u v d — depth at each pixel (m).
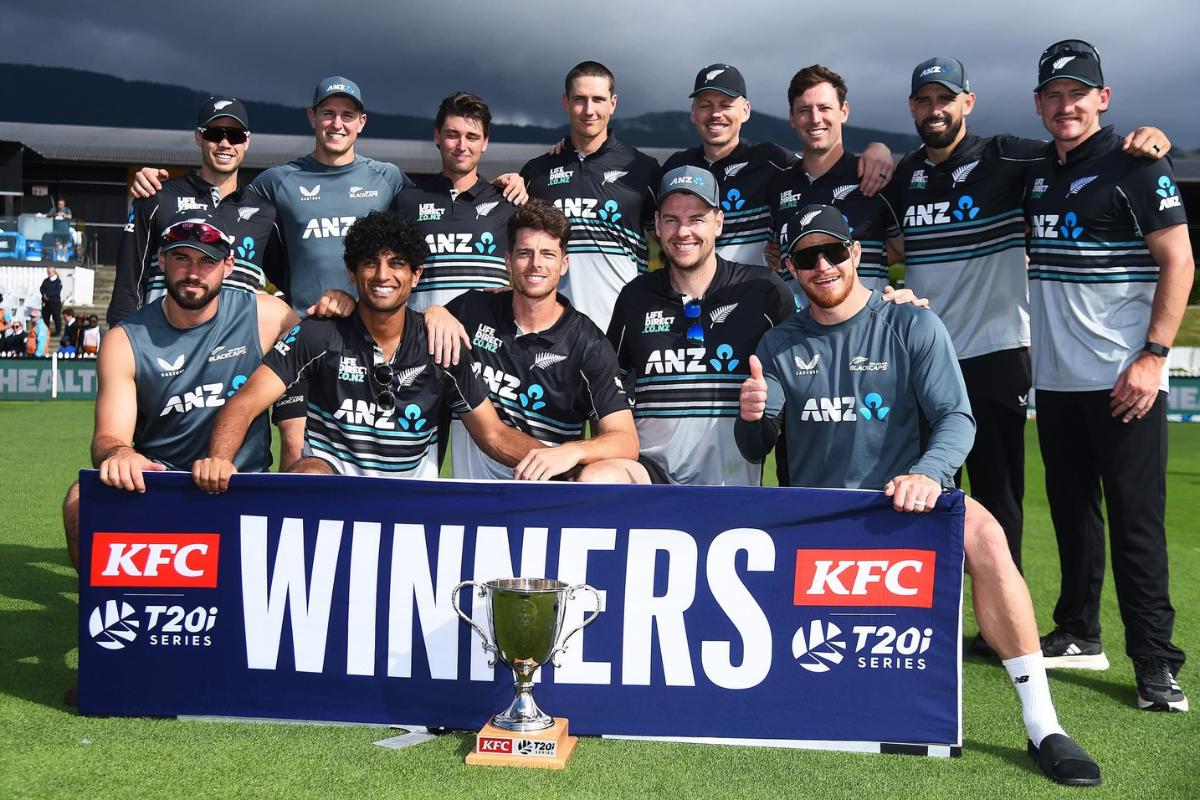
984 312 4.25
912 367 3.33
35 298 25.00
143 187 4.57
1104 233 3.77
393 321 3.51
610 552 2.99
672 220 3.86
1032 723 2.89
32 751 2.77
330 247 4.72
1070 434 3.89
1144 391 3.55
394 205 4.82
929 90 4.23
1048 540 6.39
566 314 3.91
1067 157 3.85
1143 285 3.75
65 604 4.40
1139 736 3.17
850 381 3.39
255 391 3.44
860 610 2.95
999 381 4.21
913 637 2.94
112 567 3.07
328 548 3.04
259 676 3.06
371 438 3.61
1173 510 7.71
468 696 3.00
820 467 3.46
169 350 3.61
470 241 4.71
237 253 4.55
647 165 5.20
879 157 4.62
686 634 2.98
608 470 3.46
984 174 4.24
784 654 2.96
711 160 5.14
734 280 4.00
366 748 2.86
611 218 5.08
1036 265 3.95
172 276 3.51
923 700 2.94
